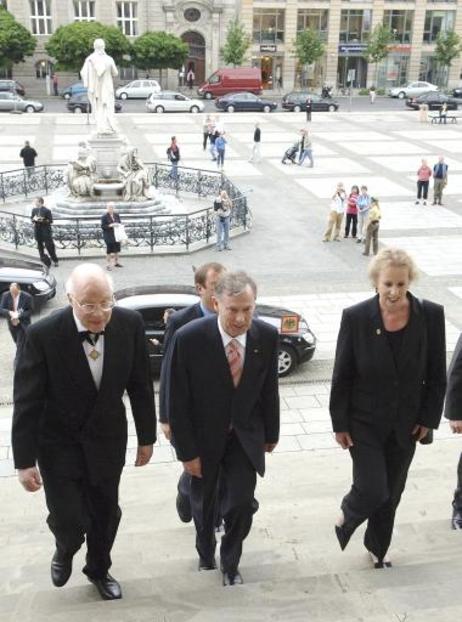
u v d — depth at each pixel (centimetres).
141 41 5716
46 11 5934
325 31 6381
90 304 336
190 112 4859
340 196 1978
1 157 3122
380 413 400
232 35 5884
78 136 3709
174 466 802
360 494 401
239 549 405
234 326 372
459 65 6619
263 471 405
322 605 343
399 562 430
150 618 342
